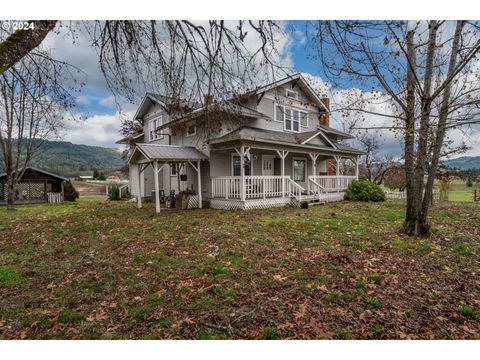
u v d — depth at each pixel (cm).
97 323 324
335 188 1655
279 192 1378
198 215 1092
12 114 1441
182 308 350
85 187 3328
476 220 923
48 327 318
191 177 1544
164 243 661
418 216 696
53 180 2217
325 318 326
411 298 373
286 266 488
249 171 1492
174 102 495
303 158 1755
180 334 301
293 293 386
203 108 494
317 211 1148
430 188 687
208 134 554
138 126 2358
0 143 1483
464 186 2352
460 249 582
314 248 598
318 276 442
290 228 795
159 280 439
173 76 470
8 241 729
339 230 764
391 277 438
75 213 1282
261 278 438
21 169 1745
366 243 633
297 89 1669
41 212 1372
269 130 1491
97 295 394
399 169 2305
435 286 411
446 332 303
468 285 415
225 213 1120
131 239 711
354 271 461
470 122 538
